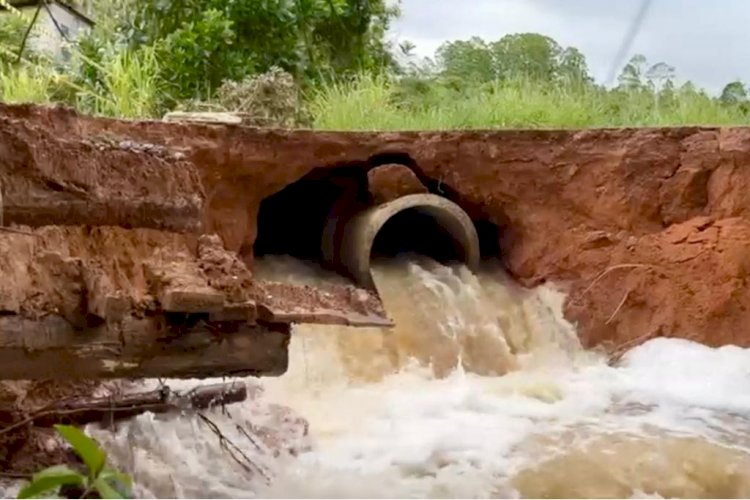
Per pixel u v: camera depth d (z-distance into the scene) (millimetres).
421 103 9570
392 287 7516
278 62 10289
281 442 4957
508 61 10102
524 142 8109
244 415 5164
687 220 7980
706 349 7586
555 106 9094
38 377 2928
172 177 3404
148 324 3010
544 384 6902
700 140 7949
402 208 7543
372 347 6945
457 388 6695
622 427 5797
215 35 9688
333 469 4770
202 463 4285
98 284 2953
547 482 4719
